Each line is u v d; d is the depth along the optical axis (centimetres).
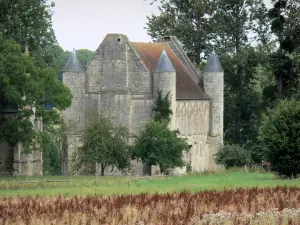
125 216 17062
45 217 17062
